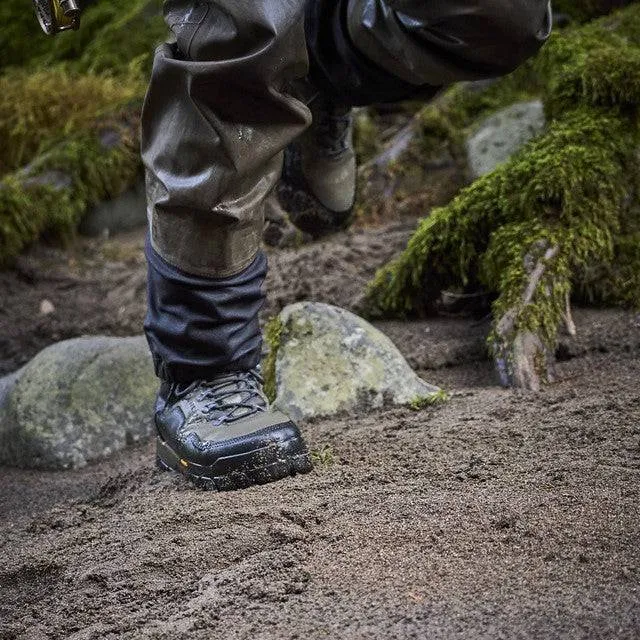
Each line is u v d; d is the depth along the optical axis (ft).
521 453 8.65
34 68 23.61
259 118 8.04
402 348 12.66
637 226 12.71
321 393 10.75
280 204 11.41
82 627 6.80
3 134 21.06
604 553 6.64
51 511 9.55
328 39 9.62
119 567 7.40
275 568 7.01
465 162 17.83
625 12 16.52
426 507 7.61
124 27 23.79
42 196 19.27
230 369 9.11
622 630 5.76
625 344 11.53
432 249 13.16
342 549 7.13
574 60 15.38
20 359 15.47
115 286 17.54
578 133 12.98
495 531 7.10
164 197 8.28
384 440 9.46
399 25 8.54
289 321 11.28
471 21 7.94
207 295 8.64
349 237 16.55
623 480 7.72
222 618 6.50
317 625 6.23
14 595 7.61
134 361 11.87
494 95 18.30
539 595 6.23
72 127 20.58
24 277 18.45
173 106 8.13
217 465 8.70
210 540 7.55
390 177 18.08
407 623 6.10
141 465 10.48
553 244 11.94
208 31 7.82
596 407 9.58
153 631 6.42
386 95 9.82
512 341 11.18
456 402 10.59
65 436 11.29
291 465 8.75
